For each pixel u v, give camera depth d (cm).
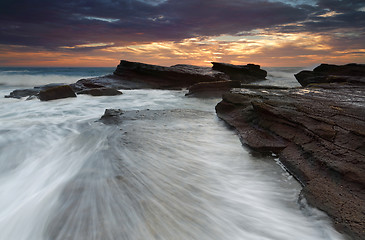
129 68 2555
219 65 3183
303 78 2409
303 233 275
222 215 300
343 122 480
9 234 266
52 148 548
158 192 341
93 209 293
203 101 1312
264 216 304
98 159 459
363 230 252
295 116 558
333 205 296
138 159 459
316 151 419
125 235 251
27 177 415
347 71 1991
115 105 1262
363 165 345
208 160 476
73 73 6234
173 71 2408
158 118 805
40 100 1402
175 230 265
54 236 249
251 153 512
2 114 1022
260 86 1748
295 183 392
